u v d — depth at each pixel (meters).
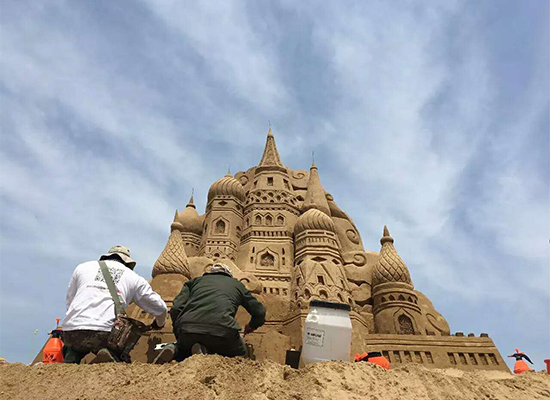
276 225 23.06
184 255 19.50
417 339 16.55
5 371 4.22
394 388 4.18
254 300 5.84
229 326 5.13
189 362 4.13
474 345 16.41
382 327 18.61
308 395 3.84
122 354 5.28
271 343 15.66
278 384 4.02
